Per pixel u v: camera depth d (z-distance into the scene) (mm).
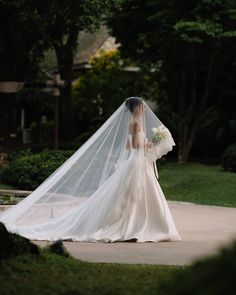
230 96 47188
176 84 44750
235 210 25750
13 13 35094
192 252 15445
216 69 42375
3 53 37906
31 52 40938
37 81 46188
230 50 40406
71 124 49094
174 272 11117
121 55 43906
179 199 30125
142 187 17156
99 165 17656
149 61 41094
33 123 58688
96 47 61875
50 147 38906
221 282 5602
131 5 41844
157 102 48969
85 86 52656
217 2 37094
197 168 39438
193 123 44562
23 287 8867
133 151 17344
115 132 17734
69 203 17484
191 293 5699
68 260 11367
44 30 36594
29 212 17469
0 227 10445
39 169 27672
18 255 10555
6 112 38906
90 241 16672
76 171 17656
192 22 36719
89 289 8812
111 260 13883
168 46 39531
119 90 51219
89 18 35125
